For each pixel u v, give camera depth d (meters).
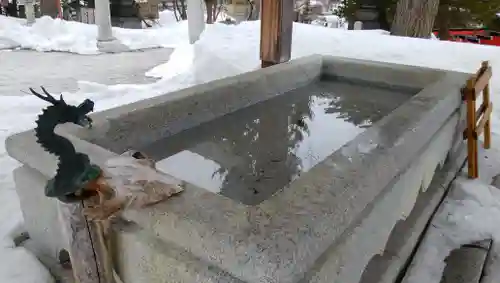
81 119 1.33
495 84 4.91
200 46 6.58
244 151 2.54
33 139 1.92
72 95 5.12
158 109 2.46
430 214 2.44
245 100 3.13
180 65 6.55
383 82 3.70
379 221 1.74
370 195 1.56
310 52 6.10
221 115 2.94
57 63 7.09
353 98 3.52
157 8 12.62
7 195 2.71
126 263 1.49
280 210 1.32
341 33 7.05
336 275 1.36
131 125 2.30
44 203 1.87
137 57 7.61
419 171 2.27
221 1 12.70
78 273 1.60
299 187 1.46
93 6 11.30
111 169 1.47
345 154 1.73
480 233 2.33
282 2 4.37
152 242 1.38
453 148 3.04
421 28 8.66
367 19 10.73
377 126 2.06
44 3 10.54
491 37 9.30
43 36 9.02
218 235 1.21
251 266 1.15
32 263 1.95
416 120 2.16
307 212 1.31
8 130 3.94
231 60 5.91
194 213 1.30
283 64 3.63
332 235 1.30
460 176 2.96
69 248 1.59
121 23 11.26
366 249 1.63
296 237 1.19
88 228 1.50
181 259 1.30
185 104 2.63
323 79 3.97
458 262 2.10
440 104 2.47
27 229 2.09
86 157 1.32
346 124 3.01
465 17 10.78
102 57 7.63
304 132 2.86
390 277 1.83
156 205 1.36
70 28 9.48
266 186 2.18
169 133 2.55
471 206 2.57
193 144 2.55
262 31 4.55
